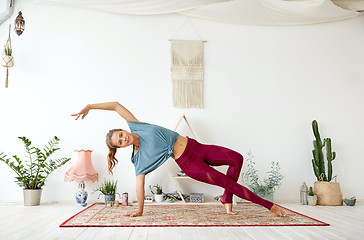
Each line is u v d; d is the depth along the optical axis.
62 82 4.76
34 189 4.21
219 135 4.91
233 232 2.68
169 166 4.72
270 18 5.02
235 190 3.21
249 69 5.08
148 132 3.31
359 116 5.18
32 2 4.79
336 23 5.31
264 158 4.93
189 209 3.85
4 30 4.75
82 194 4.20
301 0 4.80
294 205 4.46
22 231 2.69
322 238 2.50
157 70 4.93
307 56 5.20
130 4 4.73
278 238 2.49
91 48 4.87
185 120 4.63
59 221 3.13
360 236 2.57
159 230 2.74
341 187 5.01
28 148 4.37
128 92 4.85
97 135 4.71
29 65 4.73
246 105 5.01
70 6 4.86
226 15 4.95
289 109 5.07
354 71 5.26
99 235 2.55
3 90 4.65
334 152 4.77
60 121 4.69
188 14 4.98
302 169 4.97
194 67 4.97
